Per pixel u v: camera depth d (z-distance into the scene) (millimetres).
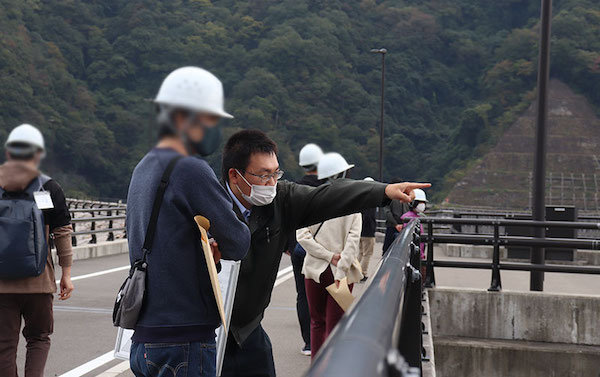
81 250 13703
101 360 5449
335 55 147000
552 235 14211
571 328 7688
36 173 3648
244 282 2574
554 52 144375
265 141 2570
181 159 1987
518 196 127000
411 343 2693
